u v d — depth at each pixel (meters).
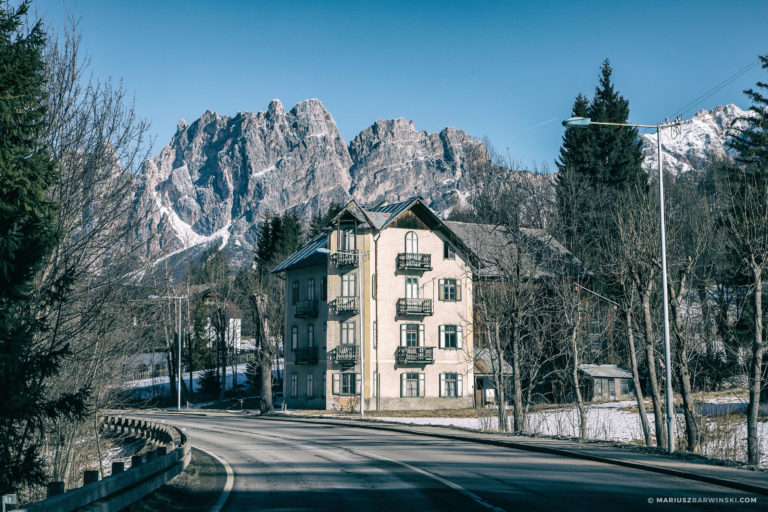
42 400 14.00
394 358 58.69
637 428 38.94
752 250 24.67
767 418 35.62
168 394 81.69
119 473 11.15
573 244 46.22
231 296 90.38
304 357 61.97
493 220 50.09
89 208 19.45
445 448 24.94
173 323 74.00
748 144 44.06
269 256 98.00
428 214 60.59
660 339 32.91
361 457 22.16
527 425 36.19
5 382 13.25
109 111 19.94
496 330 37.56
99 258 20.83
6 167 13.24
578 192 50.19
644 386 61.19
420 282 60.31
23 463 13.85
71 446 23.70
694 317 36.06
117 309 22.22
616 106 77.56
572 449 21.97
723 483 14.65
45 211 13.93
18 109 13.92
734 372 37.81
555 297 40.59
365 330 58.22
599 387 59.22
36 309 16.48
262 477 17.50
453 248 61.59
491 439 26.80
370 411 56.88
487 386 62.44
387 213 62.19
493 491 14.10
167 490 14.15
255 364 76.81
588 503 12.46
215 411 62.62
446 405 59.62
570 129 77.81
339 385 58.44
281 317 76.88
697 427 26.69
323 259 61.25
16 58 14.02
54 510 8.13
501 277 39.59
